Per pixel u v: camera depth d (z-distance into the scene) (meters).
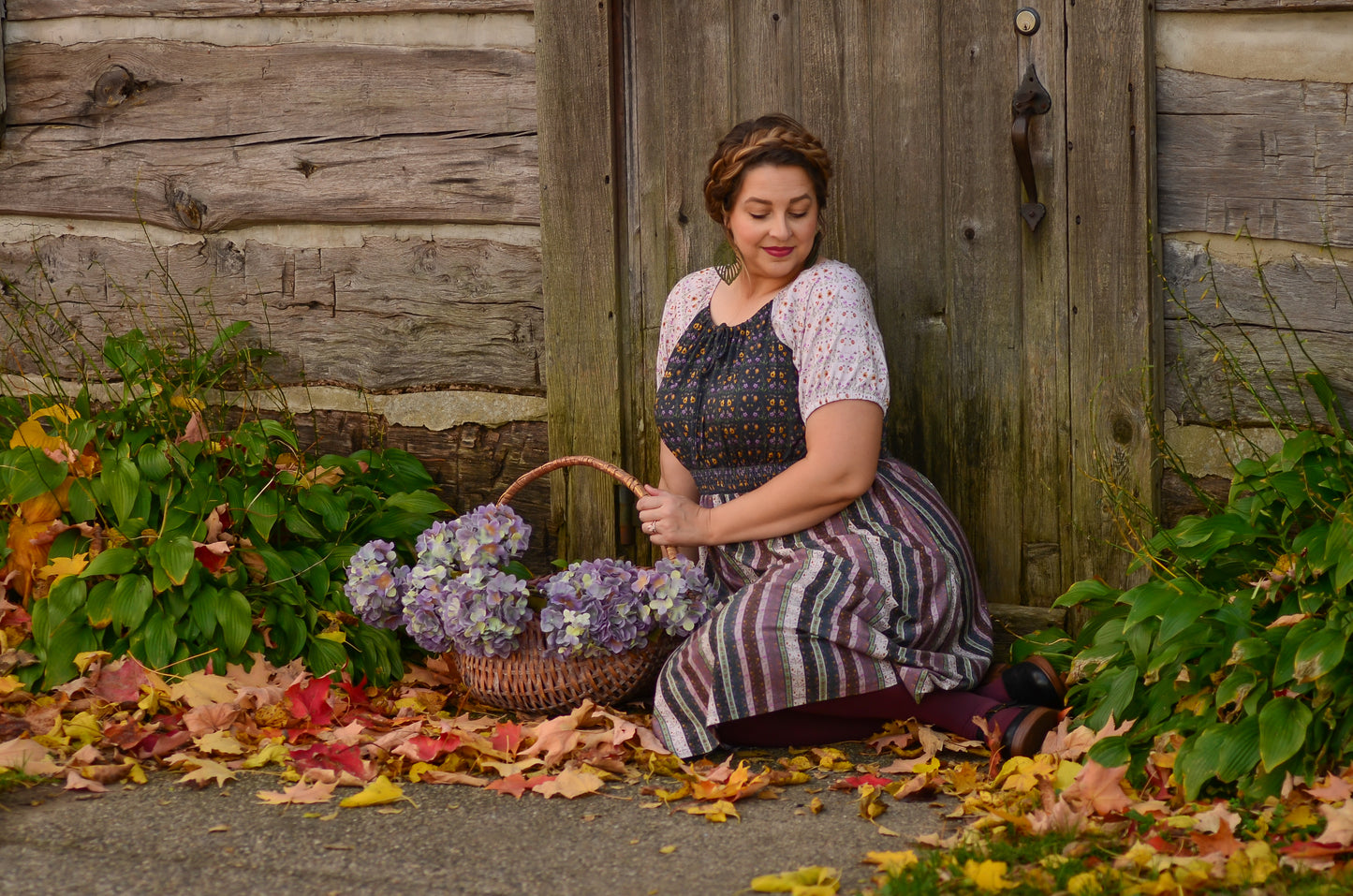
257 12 3.43
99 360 3.70
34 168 3.69
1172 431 2.87
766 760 2.55
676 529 2.65
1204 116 2.76
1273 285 2.74
